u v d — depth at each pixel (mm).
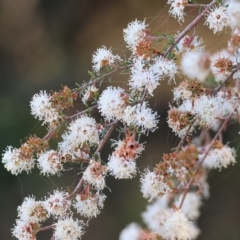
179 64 637
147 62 598
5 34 1094
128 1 984
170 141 820
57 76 1033
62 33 1055
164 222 582
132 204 912
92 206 603
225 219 904
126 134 597
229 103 615
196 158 607
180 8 608
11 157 603
